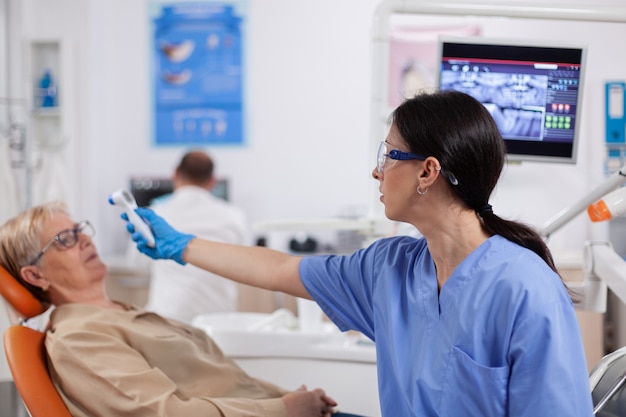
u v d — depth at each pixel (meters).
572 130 1.67
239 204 4.23
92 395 1.47
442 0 1.71
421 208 1.16
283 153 4.20
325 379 1.90
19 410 2.59
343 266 1.45
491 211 1.16
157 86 4.23
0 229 1.74
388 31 1.77
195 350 1.69
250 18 4.16
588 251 1.65
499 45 1.64
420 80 3.85
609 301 2.04
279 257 1.54
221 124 4.22
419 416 1.15
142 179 4.05
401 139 1.15
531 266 1.08
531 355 1.02
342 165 4.17
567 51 1.64
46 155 3.83
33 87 3.86
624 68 1.95
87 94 3.91
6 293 1.64
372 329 1.42
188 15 4.18
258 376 1.93
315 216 4.20
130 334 1.63
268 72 4.17
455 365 1.11
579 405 1.01
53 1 3.93
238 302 3.65
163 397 1.46
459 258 1.17
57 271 1.73
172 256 1.60
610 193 1.45
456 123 1.10
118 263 3.77
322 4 4.11
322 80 4.14
